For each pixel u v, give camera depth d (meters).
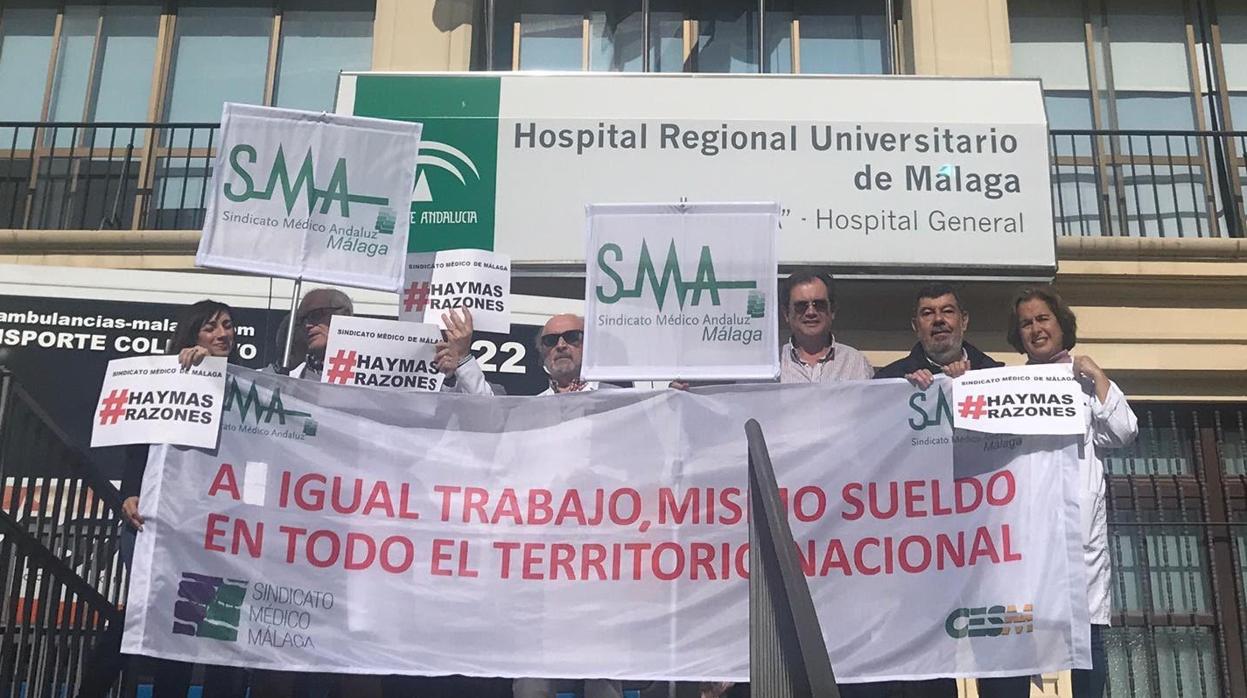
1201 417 9.51
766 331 6.07
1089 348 9.58
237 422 5.87
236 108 6.36
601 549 5.93
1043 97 9.85
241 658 5.64
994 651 5.77
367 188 6.42
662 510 5.97
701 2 11.00
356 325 6.37
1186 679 8.76
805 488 6.00
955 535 5.92
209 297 8.65
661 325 6.10
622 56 10.92
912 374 6.10
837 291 9.54
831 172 9.54
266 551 5.78
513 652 5.81
